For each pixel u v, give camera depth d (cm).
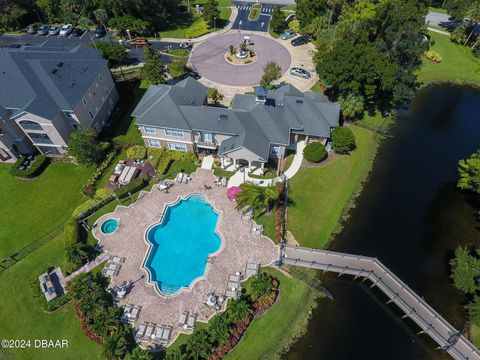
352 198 5275
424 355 3812
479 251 4262
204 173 5500
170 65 7406
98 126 6219
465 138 6353
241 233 4703
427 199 5291
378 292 4291
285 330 3922
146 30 8812
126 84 7325
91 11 9038
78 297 3988
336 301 4188
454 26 9219
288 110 5588
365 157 5869
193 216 4991
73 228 4672
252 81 7444
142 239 4675
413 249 4684
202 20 9688
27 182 5488
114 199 5150
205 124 5322
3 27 9262
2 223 4966
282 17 8781
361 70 5641
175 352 3512
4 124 5256
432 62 8131
